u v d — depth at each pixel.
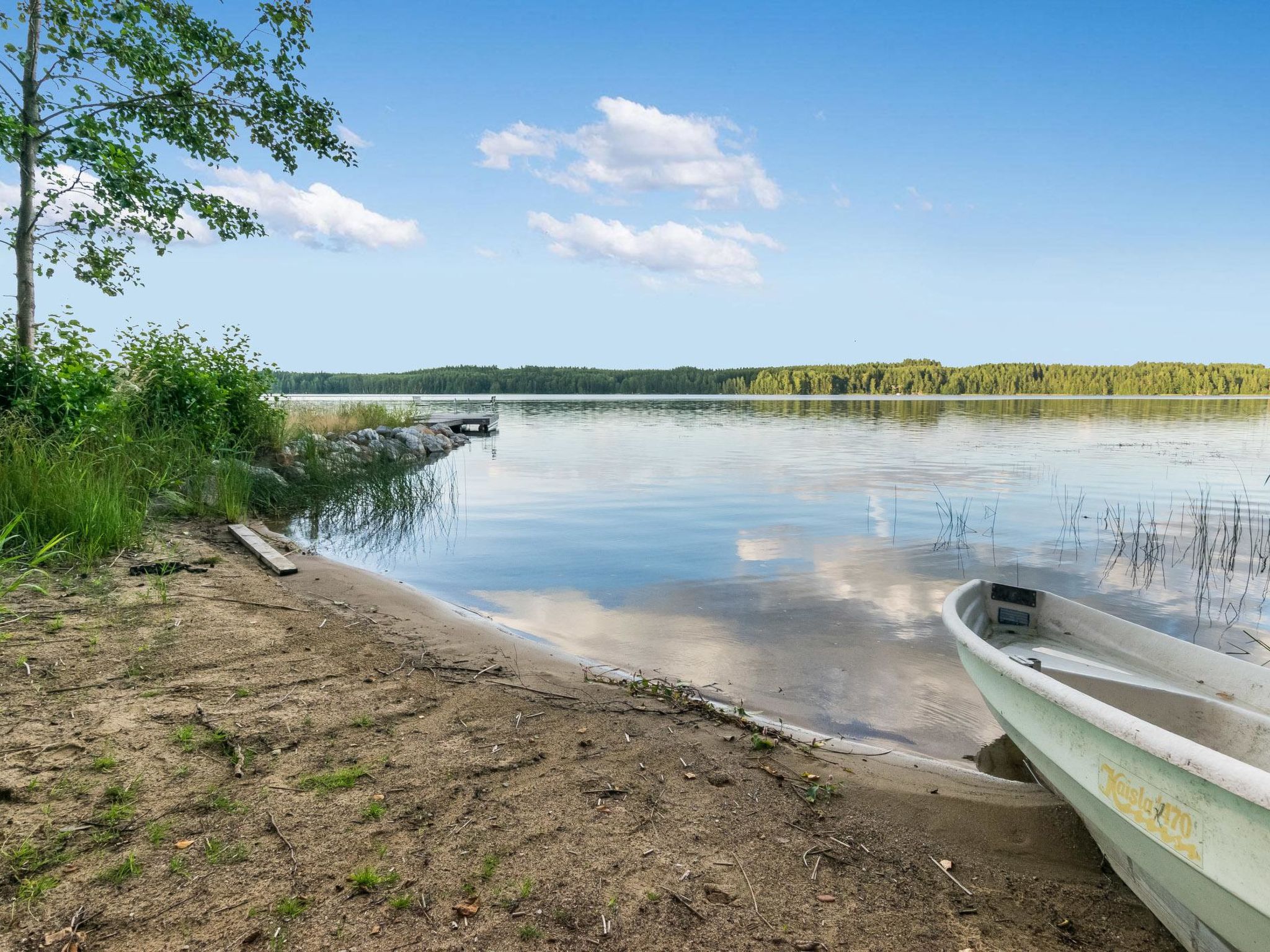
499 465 17.23
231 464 9.83
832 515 10.51
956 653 4.90
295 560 6.79
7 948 1.85
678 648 4.97
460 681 3.96
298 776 2.81
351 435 17.61
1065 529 9.42
